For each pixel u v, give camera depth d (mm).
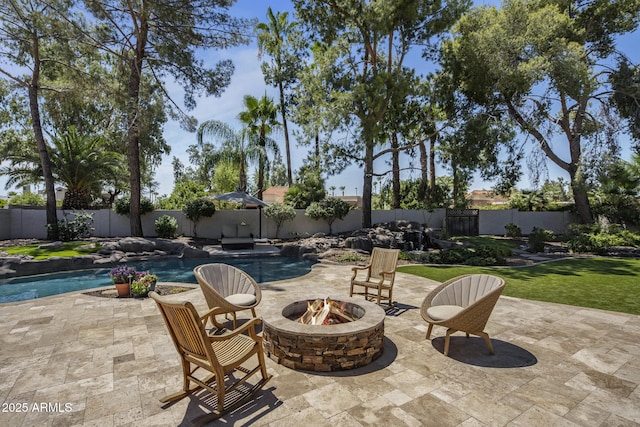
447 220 20031
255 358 3697
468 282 4391
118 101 13797
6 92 14531
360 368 3445
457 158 15672
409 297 6344
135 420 2582
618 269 9320
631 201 17016
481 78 15648
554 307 5652
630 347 3990
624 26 16156
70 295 6395
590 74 15500
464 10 14422
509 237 18953
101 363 3531
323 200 18219
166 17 12773
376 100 13852
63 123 21047
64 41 12766
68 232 13688
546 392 2992
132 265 11078
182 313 2576
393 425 2514
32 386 3062
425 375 3303
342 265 10477
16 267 9492
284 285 7422
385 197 25828
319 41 16703
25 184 17750
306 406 2768
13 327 4590
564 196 25250
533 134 16984
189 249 12289
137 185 14312
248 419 2594
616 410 2723
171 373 3330
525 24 14914
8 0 12203
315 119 15352
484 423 2543
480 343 4117
